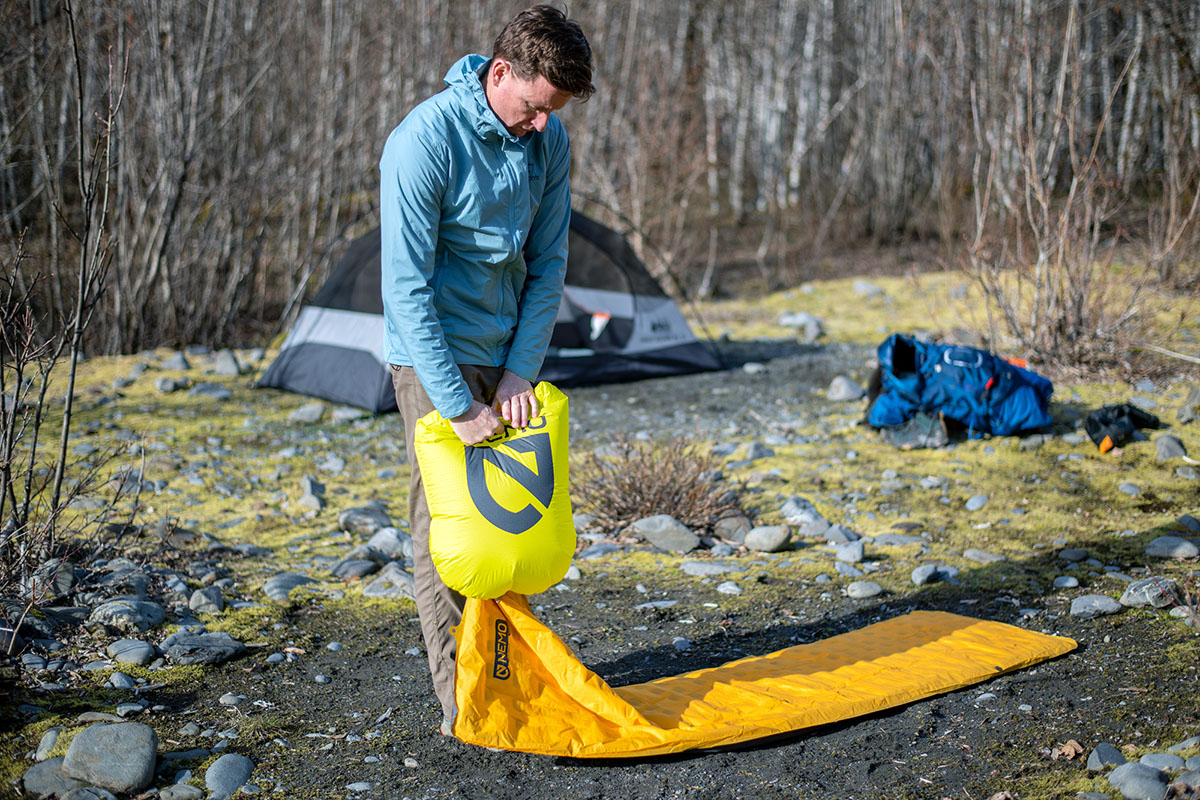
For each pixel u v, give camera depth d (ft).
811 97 64.59
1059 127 23.70
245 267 37.81
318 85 38.37
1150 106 37.91
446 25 42.50
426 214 8.13
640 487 16.06
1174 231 27.63
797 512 15.99
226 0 33.76
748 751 9.02
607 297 27.22
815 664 10.45
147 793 8.13
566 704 8.94
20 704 9.38
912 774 8.50
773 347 30.68
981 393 19.49
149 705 9.66
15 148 27.50
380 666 10.96
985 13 39.96
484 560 8.47
